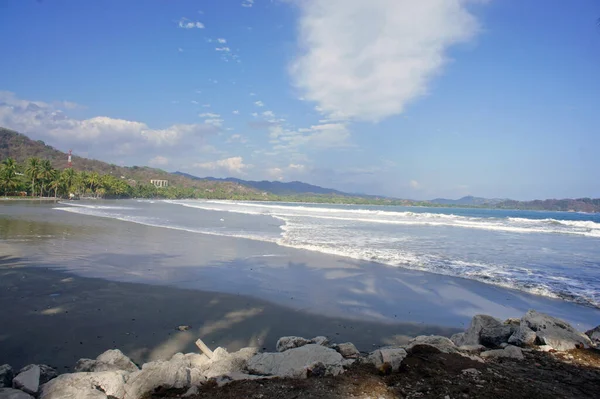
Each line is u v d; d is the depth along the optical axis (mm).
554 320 8094
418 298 11578
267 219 41875
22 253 16422
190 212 54062
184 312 9508
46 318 8594
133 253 17609
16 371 6004
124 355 6297
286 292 11859
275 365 5930
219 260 16594
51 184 93188
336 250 19594
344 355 6766
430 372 5691
